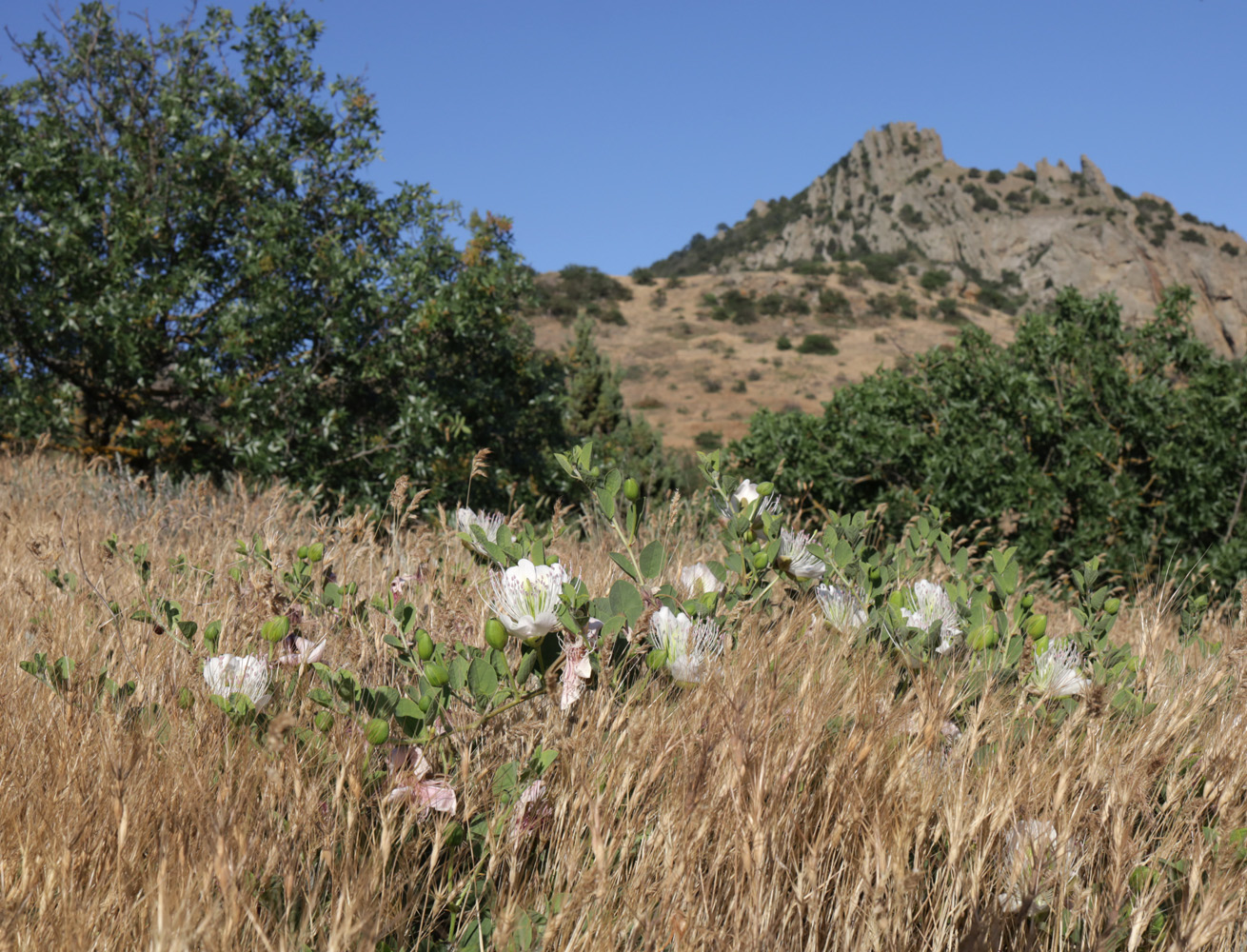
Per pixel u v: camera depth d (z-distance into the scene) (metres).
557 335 68.50
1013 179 120.94
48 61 8.80
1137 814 1.41
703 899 1.16
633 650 1.64
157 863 1.27
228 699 1.55
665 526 3.20
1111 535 6.96
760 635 1.88
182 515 4.21
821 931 1.25
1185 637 2.62
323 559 2.31
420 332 8.35
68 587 2.52
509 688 1.57
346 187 9.34
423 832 1.33
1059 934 1.21
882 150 128.38
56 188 8.20
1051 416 7.48
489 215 9.28
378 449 8.12
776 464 8.16
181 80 8.97
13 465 6.55
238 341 7.78
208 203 8.59
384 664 1.91
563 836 1.34
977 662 1.82
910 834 1.25
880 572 2.31
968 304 85.75
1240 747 1.69
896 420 8.03
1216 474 6.86
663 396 57.72
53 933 1.10
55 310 7.71
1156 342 7.88
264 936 1.01
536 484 9.78
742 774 1.23
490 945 1.23
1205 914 1.14
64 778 1.45
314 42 9.32
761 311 78.25
